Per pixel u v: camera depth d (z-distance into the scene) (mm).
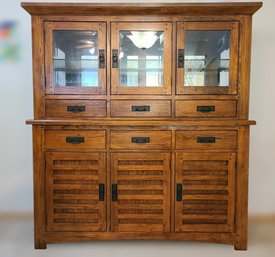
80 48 2189
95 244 2285
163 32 2121
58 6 2039
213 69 2197
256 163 2861
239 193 2158
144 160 2154
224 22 2107
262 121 2830
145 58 2191
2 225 2639
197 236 2180
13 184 2861
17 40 2783
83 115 2158
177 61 2133
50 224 2176
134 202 2174
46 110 2150
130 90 2152
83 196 2168
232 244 2229
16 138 2836
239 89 2135
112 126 2133
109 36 2121
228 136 2141
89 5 2037
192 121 2111
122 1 2773
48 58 2127
